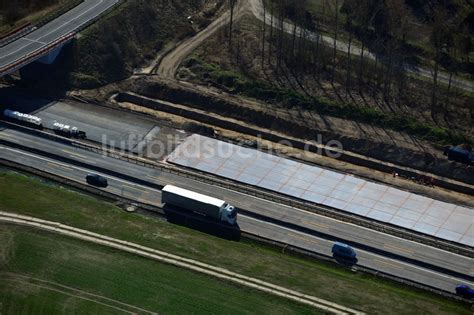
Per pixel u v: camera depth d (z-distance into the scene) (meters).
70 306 174.00
